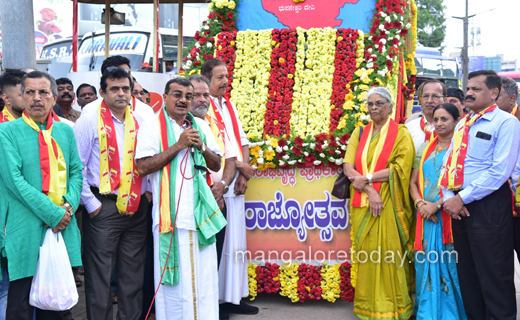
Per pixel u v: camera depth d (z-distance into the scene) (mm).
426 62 14617
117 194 3072
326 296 3830
